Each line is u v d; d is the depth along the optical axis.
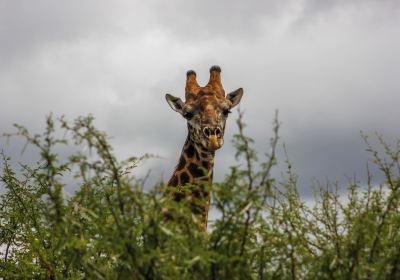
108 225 15.09
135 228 14.93
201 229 15.51
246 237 15.28
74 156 14.75
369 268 14.88
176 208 15.14
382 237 15.78
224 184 14.62
